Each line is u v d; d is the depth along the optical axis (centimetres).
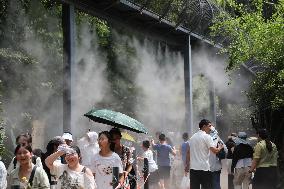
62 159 976
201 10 2308
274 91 2052
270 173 1448
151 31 2292
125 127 1118
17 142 807
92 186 849
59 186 845
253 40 2025
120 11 2077
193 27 2400
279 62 1956
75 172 847
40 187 768
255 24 2036
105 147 986
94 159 987
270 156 1455
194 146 1346
